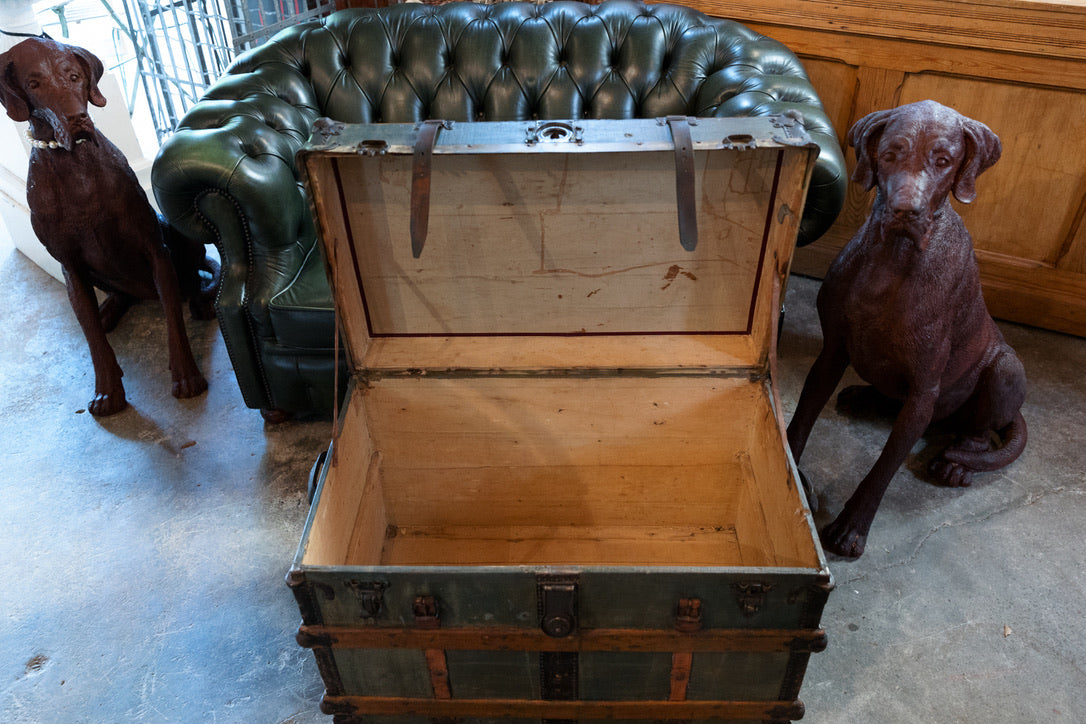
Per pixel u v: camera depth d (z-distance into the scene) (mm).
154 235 2451
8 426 2494
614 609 1322
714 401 1818
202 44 3459
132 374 2715
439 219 1610
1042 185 2559
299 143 2344
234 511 2191
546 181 1538
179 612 1918
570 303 1771
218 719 1698
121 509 2199
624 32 2490
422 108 2539
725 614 1324
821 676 1753
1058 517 2125
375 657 1430
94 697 1741
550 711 1525
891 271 1750
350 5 3176
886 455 1917
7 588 1977
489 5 2605
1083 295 2680
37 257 3232
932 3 2406
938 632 1842
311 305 2111
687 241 1391
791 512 1513
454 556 1994
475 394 1825
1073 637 1829
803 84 2361
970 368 2041
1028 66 2371
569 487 2018
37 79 2059
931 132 1540
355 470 1760
